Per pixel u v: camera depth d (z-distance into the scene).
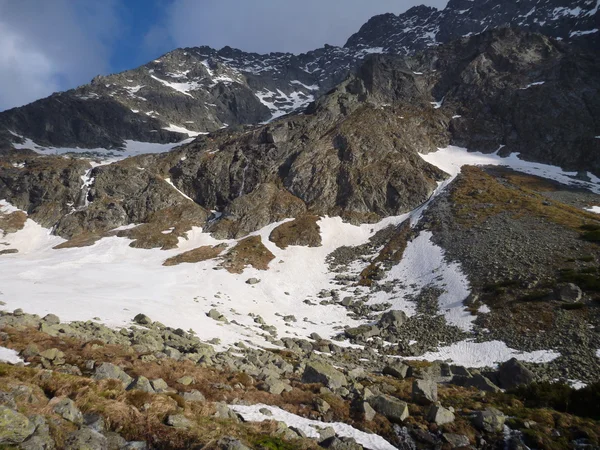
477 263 60.97
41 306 36.50
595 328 40.94
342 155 114.50
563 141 124.44
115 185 114.31
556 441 19.66
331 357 41.25
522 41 165.50
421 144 128.12
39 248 93.19
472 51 170.12
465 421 21.25
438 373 34.12
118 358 22.06
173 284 65.44
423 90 160.25
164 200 109.69
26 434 12.03
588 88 136.62
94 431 13.65
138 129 194.75
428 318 52.94
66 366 19.27
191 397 18.59
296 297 66.38
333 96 143.12
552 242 60.75
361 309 59.81
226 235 96.12
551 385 26.61
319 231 91.62
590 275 49.66
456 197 90.81
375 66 163.25
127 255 85.75
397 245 79.19
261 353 34.84
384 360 42.66
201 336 38.47
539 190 95.75
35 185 111.94
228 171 118.19
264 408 19.58
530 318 45.50
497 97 143.25
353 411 21.30
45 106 188.00
